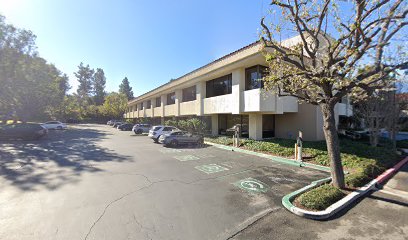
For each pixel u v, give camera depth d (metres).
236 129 14.61
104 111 65.62
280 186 6.69
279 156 11.19
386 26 5.07
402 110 13.16
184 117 26.67
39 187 6.57
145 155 12.33
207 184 6.90
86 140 20.66
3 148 14.92
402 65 5.05
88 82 90.19
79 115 65.94
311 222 4.41
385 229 4.14
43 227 4.20
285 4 5.75
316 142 13.39
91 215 4.71
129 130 36.56
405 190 6.36
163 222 4.41
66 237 3.86
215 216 4.68
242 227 4.23
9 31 22.38
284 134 16.52
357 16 5.19
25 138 20.23
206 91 20.06
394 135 12.27
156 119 35.94
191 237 3.87
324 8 5.62
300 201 5.15
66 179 7.44
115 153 13.04
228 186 6.70
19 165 9.62
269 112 13.93
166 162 10.33
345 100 18.53
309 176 7.77
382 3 4.78
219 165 9.63
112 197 5.77
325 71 5.65
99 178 7.57
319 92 6.90
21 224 4.32
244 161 10.51
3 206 5.17
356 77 5.50
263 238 3.85
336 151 6.23
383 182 7.20
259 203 5.38
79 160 10.83
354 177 6.65
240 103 14.73
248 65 14.22
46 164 9.85
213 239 3.82
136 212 4.87
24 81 24.06
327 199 5.09
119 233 4.00
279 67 7.12
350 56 5.39
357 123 19.50
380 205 5.24
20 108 27.28
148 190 6.33
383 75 5.28
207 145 16.66
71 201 5.48
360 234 3.96
